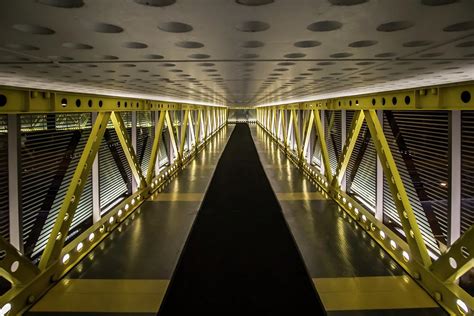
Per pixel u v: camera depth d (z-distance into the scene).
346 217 6.67
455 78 2.94
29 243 4.38
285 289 3.97
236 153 16.73
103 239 5.53
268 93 6.32
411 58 1.92
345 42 1.48
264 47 1.59
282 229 5.99
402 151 5.42
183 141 13.14
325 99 8.12
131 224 6.27
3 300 3.32
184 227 6.09
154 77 2.93
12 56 1.78
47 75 2.60
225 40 1.41
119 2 0.89
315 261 4.69
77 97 4.68
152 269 4.47
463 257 3.29
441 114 4.31
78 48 1.59
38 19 1.06
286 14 1.02
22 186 4.19
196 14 1.01
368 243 5.35
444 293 3.59
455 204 3.98
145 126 9.52
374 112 5.34
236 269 4.46
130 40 1.40
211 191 8.92
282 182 10.02
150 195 8.43
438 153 4.40
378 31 1.27
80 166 4.75
